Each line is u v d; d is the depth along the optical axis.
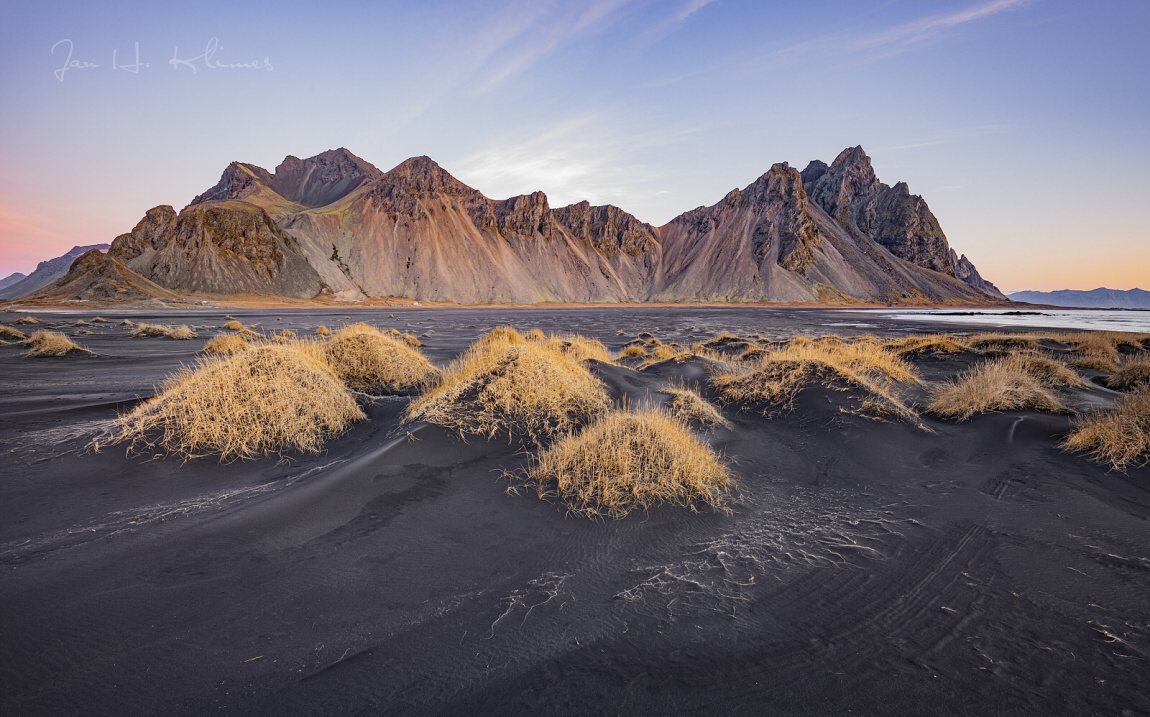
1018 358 12.07
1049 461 5.98
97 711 2.24
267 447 6.00
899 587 3.40
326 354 10.35
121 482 4.96
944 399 8.67
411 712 2.29
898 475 5.78
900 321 58.56
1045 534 4.14
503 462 5.71
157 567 3.42
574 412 7.45
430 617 3.00
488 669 2.58
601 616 3.05
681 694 2.42
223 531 3.96
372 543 3.88
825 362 9.80
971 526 4.35
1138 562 3.65
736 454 6.58
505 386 7.34
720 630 2.93
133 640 2.70
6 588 3.11
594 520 4.42
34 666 2.48
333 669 2.54
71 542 3.73
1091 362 14.80
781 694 2.42
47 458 5.49
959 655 2.69
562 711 2.31
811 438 7.24
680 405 8.34
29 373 13.32
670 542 4.08
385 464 5.39
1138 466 5.57
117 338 25.83
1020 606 3.14
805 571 3.63
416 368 11.17
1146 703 2.32
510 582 3.42
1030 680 2.49
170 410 6.18
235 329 32.47
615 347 25.83
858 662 2.65
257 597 3.12
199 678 2.45
